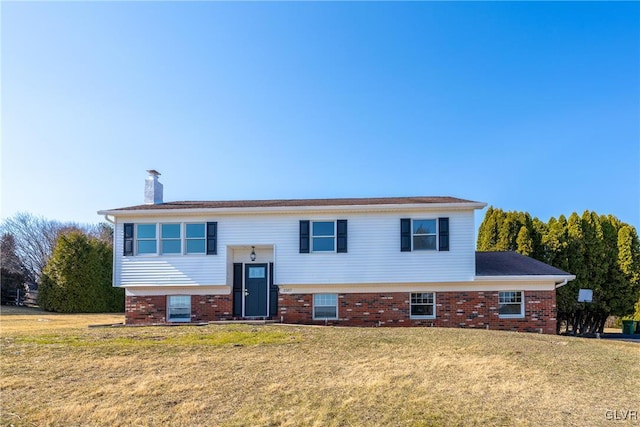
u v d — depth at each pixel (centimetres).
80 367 1017
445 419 732
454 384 898
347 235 1836
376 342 1265
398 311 1831
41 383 912
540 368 1007
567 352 1169
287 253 1841
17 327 1688
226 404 804
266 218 1861
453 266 1794
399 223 1830
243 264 1927
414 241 1820
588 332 2459
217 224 1866
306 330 1469
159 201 2138
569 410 764
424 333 1422
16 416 757
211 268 1842
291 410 773
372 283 1809
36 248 4506
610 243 2409
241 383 909
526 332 1709
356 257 1823
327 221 1855
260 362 1060
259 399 824
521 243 2467
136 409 786
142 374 970
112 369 1004
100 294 3188
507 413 752
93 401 821
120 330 1494
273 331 1444
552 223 2550
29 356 1105
